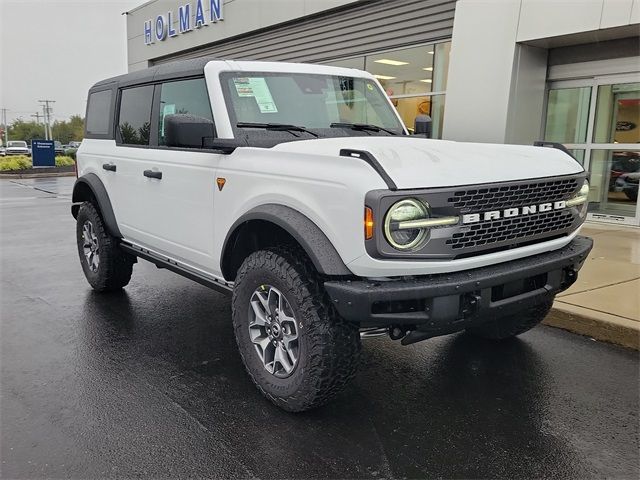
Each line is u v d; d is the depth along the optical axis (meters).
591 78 9.05
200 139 3.38
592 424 3.12
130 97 4.86
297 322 2.97
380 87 4.84
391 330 2.97
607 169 9.15
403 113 11.91
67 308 5.24
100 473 2.65
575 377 3.73
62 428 3.05
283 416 3.20
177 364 3.94
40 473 2.64
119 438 2.95
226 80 3.81
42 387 3.56
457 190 2.71
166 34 19.77
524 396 3.46
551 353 4.15
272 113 3.87
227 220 3.52
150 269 6.89
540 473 2.67
